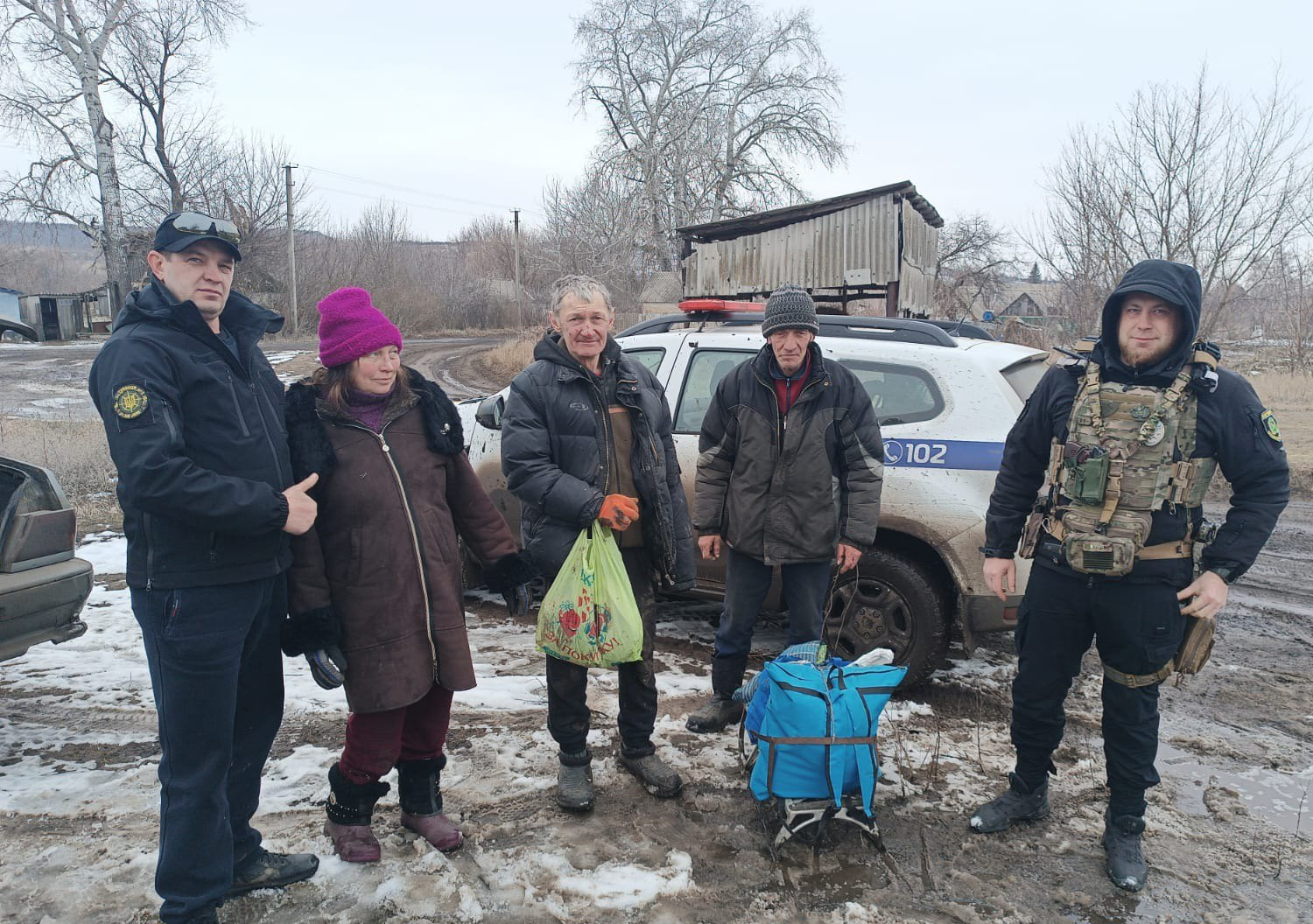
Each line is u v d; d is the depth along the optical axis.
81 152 29.45
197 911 2.17
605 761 3.36
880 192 13.41
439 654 2.54
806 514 3.31
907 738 3.61
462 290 45.72
